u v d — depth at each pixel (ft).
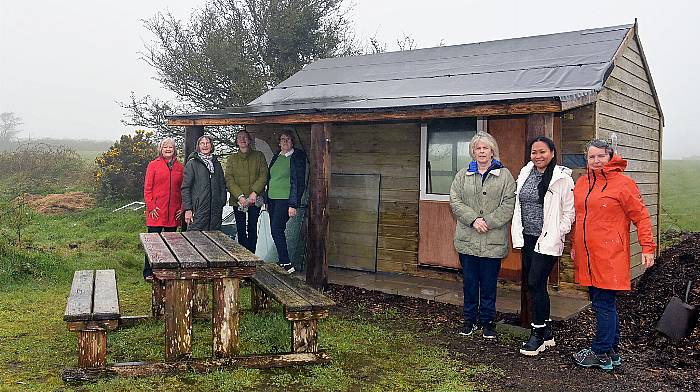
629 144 25.96
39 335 16.81
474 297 17.38
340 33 59.77
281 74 54.08
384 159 27.58
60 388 12.73
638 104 27.17
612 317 14.53
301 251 28.63
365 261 28.22
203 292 19.22
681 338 16.29
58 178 65.21
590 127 21.95
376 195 27.81
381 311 20.51
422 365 14.80
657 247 29.89
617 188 14.03
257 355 14.34
